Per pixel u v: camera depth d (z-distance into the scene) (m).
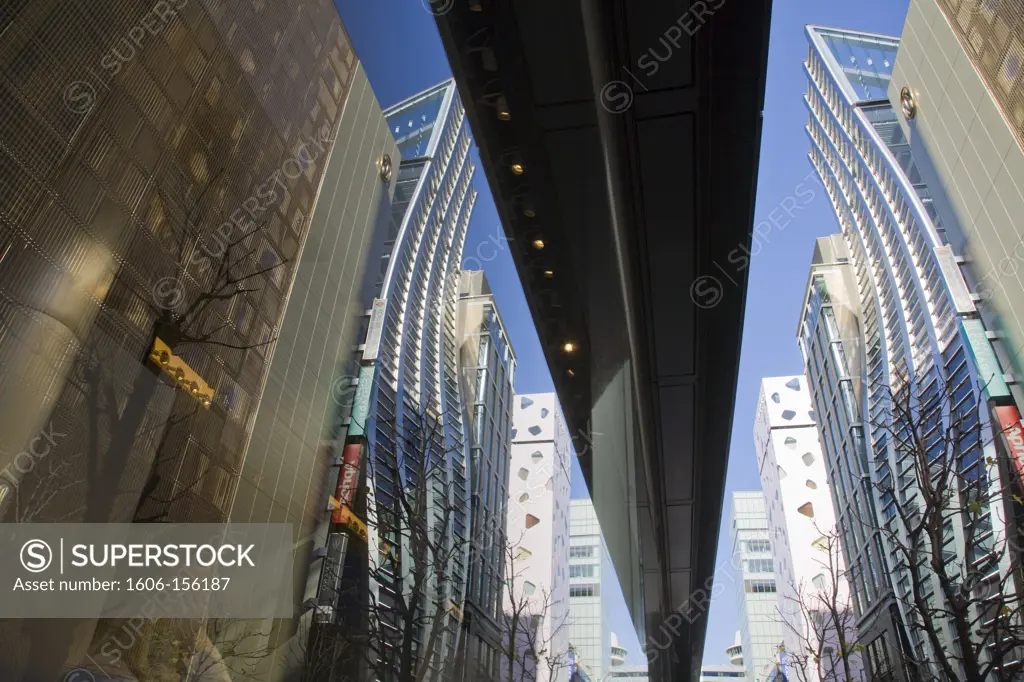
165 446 19.36
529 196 16.03
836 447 66.81
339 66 34.19
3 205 13.75
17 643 13.05
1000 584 18.69
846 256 70.00
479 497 52.03
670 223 15.67
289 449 28.25
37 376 14.06
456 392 52.78
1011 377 36.84
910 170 57.38
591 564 109.62
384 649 26.84
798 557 93.44
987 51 33.03
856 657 58.34
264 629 24.28
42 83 14.95
